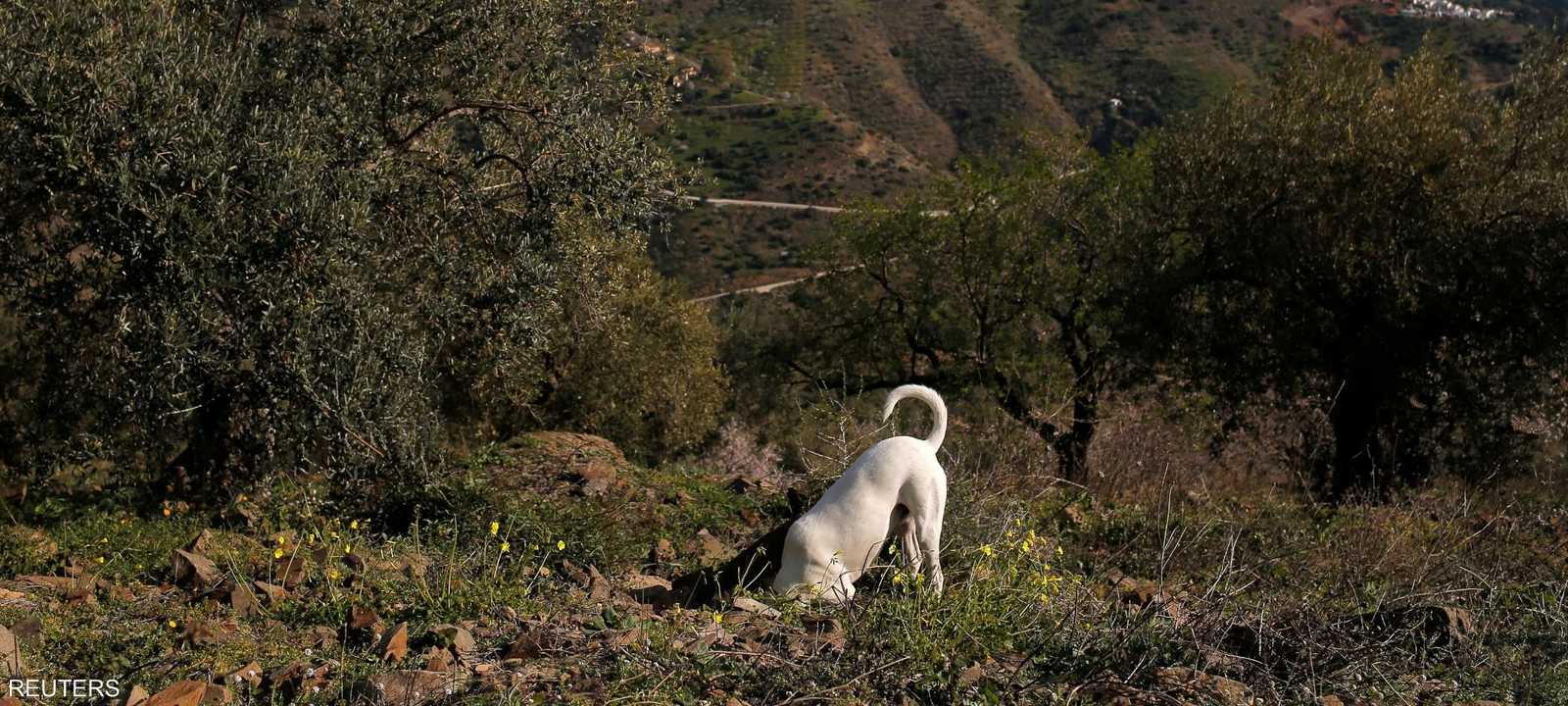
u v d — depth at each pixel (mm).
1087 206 18766
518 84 9273
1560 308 12422
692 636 4340
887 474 5020
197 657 4254
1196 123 15711
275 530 7383
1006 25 81938
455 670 3996
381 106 8844
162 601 5094
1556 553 7629
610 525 7191
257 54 8508
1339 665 4496
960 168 19359
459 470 8578
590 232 9727
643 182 9070
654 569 6992
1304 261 13812
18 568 5914
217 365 7375
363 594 5180
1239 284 14875
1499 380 13188
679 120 66562
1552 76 13758
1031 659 4414
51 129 7125
